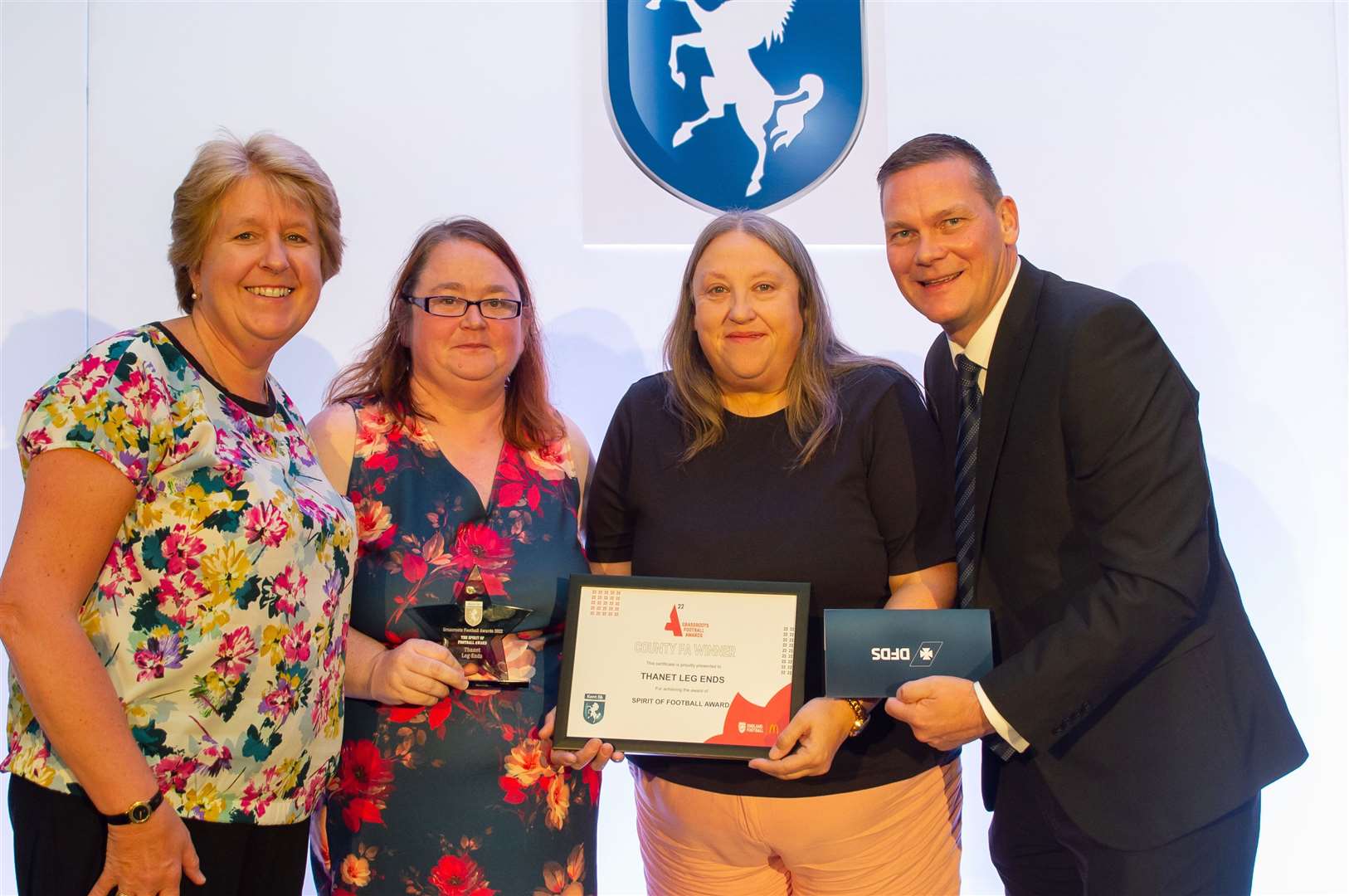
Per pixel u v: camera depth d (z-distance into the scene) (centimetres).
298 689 153
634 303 261
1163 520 160
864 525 186
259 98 256
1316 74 262
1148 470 162
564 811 186
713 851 190
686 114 259
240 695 146
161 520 141
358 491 186
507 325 188
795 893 196
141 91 253
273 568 148
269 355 163
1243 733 167
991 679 163
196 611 142
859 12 260
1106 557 164
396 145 258
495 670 180
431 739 178
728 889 193
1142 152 263
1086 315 170
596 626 180
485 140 259
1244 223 262
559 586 189
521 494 193
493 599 183
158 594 140
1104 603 160
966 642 170
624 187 259
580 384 261
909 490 186
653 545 191
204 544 142
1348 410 263
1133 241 263
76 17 252
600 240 259
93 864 136
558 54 260
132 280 253
